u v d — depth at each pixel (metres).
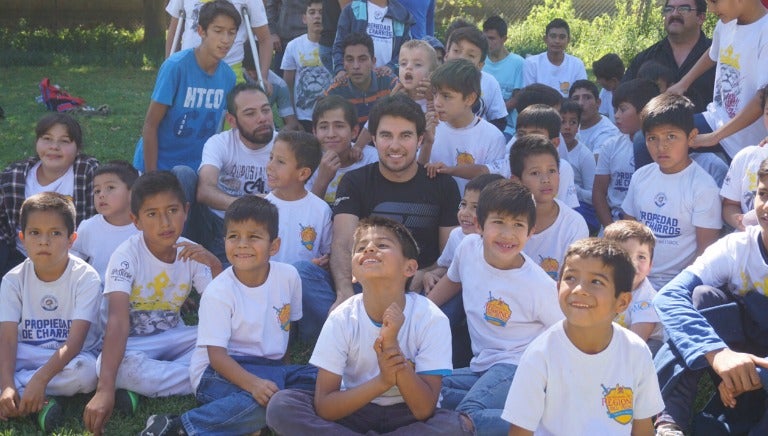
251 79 7.20
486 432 3.14
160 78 5.38
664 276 4.41
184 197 3.87
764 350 3.44
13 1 18.09
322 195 4.85
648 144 4.41
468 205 4.08
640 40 14.40
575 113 5.68
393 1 6.72
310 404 3.13
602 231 5.28
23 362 3.64
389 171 4.38
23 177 4.66
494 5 18.22
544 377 2.82
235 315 3.55
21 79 13.48
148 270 3.82
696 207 4.32
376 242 3.05
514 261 3.58
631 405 2.84
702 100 6.09
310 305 4.14
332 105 4.98
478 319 3.63
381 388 2.92
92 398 3.50
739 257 3.51
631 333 2.89
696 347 3.20
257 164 5.08
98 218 4.30
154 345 3.80
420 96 5.58
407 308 3.14
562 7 15.80
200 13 5.36
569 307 2.74
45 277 3.64
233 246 3.52
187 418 3.25
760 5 4.89
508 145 5.16
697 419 3.38
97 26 18.61
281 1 9.03
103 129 9.55
